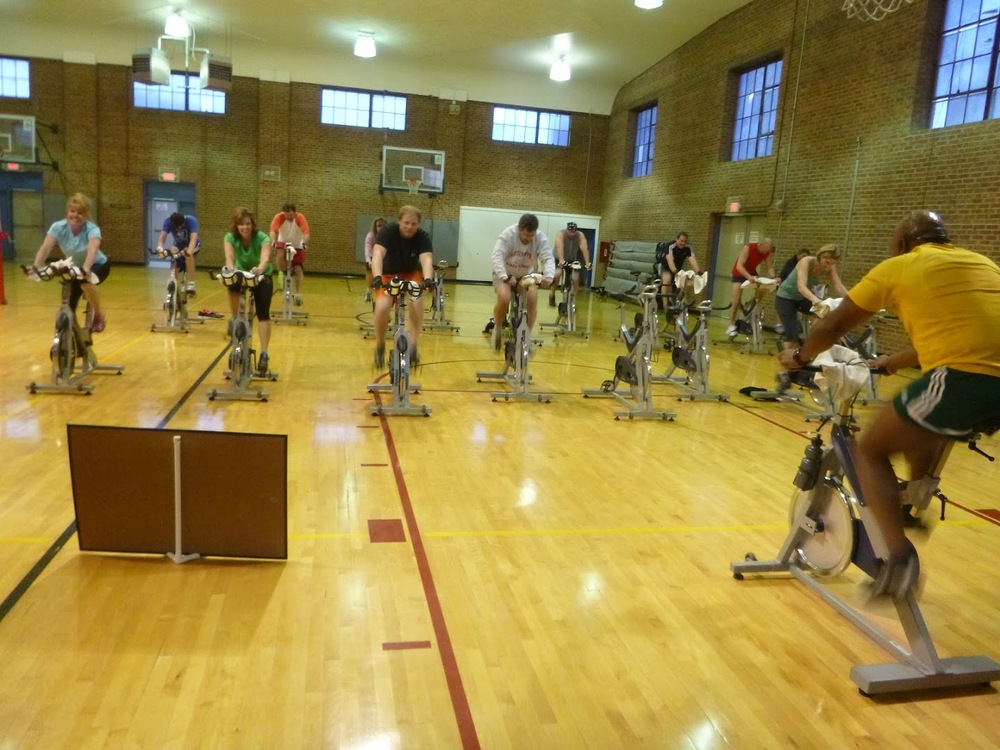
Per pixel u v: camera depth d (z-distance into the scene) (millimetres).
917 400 2070
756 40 12914
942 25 9344
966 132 8695
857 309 2260
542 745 1938
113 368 6191
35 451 4055
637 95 17938
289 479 3885
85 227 5887
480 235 19797
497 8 13898
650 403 5852
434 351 8328
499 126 19500
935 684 2293
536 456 4586
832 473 2801
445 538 3250
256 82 18391
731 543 3383
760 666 2381
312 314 10859
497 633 2484
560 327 10812
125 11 15781
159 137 18297
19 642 2262
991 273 2094
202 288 13562
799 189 11820
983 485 4469
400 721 1992
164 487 2826
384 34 16234
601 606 2721
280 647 2312
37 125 17562
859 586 2410
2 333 7645
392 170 18703
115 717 1935
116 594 2586
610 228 19688
